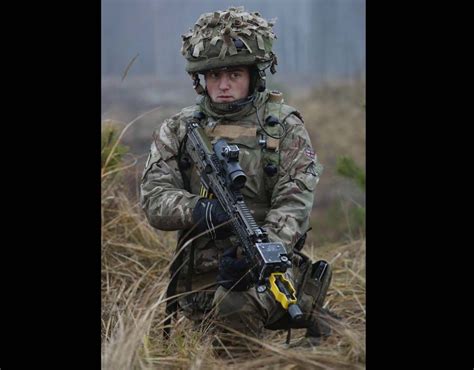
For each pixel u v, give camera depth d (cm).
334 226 1823
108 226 1370
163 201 1056
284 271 949
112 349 946
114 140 1431
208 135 1076
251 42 1048
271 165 1062
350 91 3269
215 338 1039
